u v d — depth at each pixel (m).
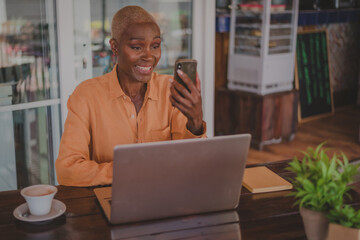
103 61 3.06
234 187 1.32
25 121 2.77
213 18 3.51
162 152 1.16
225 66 4.51
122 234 1.21
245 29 4.20
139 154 1.14
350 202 1.46
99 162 1.76
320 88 5.17
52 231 1.22
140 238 1.19
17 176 2.83
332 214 1.07
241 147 1.24
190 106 1.46
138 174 1.17
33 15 2.67
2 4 2.54
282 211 1.39
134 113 1.73
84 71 2.98
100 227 1.24
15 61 2.65
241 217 1.33
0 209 1.36
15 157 2.79
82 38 2.92
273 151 4.16
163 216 1.28
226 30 4.22
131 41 1.56
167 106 1.79
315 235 1.13
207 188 1.28
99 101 1.70
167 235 1.21
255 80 4.16
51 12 2.73
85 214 1.33
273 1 4.11
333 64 5.46
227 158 1.24
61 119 2.90
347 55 5.60
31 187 1.31
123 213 1.24
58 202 1.37
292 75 4.36
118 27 1.59
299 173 1.16
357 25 5.61
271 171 1.69
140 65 1.60
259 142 4.17
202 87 3.62
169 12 3.34
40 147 2.88
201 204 1.31
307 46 5.00
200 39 3.51
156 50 1.62
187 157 1.19
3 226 1.25
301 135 4.61
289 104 4.30
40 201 1.26
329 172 1.10
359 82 5.70
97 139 1.73
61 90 2.85
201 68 3.58
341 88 5.65
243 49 4.26
